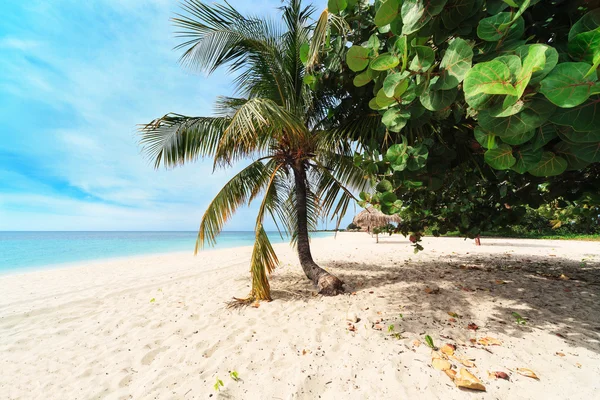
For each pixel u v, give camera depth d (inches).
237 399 74.4
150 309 158.2
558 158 48.4
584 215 175.9
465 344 97.7
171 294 191.3
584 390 71.4
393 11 51.4
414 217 153.3
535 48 29.2
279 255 393.7
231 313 143.4
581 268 228.5
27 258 502.9
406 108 59.0
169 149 191.2
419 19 46.4
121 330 129.0
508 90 31.9
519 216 135.4
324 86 139.7
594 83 29.2
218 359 95.7
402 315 124.9
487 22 41.1
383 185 90.8
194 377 86.0
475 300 142.9
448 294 154.2
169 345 110.1
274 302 157.0
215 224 184.9
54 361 101.7
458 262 270.8
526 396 70.0
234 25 176.7
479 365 84.1
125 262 393.1
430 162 86.5
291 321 127.1
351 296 159.9
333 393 74.4
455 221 150.6
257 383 80.8
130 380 87.5
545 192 123.7
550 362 84.9
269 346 103.3
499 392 71.6
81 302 179.2
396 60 49.4
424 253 349.4
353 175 208.7
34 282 253.0
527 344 96.3
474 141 92.9
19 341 120.1
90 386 85.1
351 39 109.3
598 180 106.0
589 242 489.4
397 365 85.0
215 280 234.1
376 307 138.3
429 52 44.7
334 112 149.5
